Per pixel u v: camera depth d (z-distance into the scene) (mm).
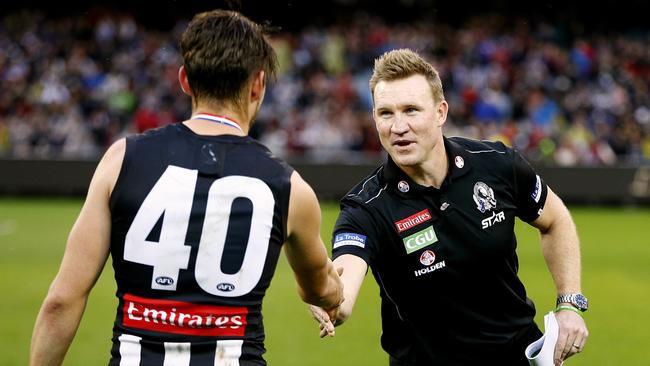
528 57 62531
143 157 6824
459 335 9672
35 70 58094
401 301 9695
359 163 48688
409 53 9500
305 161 48656
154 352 6641
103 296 23969
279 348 18891
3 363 17031
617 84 60938
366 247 9242
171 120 53938
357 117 52344
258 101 7258
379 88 9359
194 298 6668
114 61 58844
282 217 6914
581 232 38312
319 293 7594
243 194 6820
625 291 26016
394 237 9391
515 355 9820
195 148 6902
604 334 20719
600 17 70812
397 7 71312
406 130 9188
